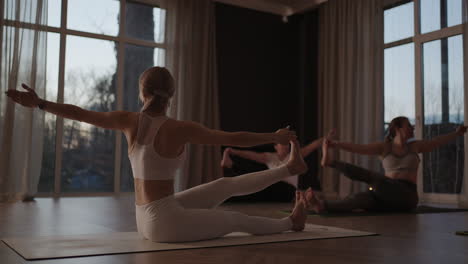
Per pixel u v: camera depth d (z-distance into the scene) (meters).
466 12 4.75
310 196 3.45
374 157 5.64
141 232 1.99
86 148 5.73
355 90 5.94
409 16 5.45
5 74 5.03
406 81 5.44
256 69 6.71
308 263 1.51
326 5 6.45
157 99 1.92
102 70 5.90
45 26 5.26
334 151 6.14
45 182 5.49
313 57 6.78
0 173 4.92
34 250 1.71
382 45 5.68
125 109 6.03
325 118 6.36
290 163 2.11
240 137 1.91
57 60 5.59
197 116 6.14
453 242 2.04
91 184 5.73
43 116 5.22
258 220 2.12
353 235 2.20
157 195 1.88
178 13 6.05
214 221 1.95
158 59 6.00
